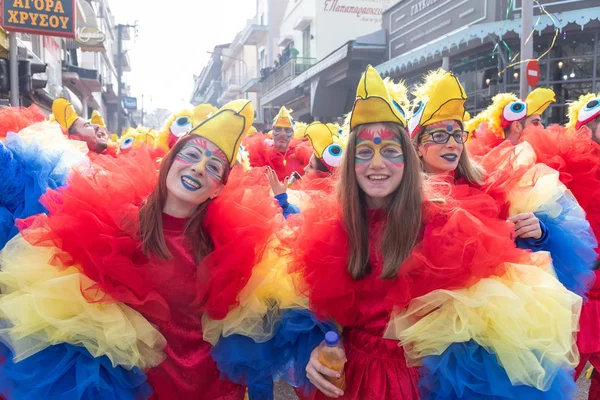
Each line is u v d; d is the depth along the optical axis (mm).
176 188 1899
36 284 1692
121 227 1827
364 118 1883
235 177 2154
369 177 1867
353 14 19422
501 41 8672
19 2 7355
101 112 34750
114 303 1722
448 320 1650
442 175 2010
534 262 1791
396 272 1775
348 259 1849
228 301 1866
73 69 20516
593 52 8391
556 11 8180
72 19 7648
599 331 2391
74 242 1737
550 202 2090
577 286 2029
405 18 11852
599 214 2699
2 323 1727
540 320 1642
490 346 1640
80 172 1979
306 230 1928
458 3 9828
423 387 1754
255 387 2068
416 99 2361
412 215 1815
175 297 1926
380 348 1853
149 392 1830
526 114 3994
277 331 1972
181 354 1931
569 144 2893
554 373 1608
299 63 19594
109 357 1656
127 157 2238
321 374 1802
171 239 1949
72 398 1615
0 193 2416
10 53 6352
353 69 13828
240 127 1998
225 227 1957
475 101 9719
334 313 1884
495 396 1627
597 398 2576
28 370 1651
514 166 2236
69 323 1642
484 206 1852
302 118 21688
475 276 1646
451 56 9984
